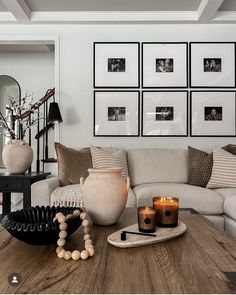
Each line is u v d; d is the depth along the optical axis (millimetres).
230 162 2945
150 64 3801
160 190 2660
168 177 3197
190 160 3168
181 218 1534
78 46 3814
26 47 5367
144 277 769
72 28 3820
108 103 3801
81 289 705
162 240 1094
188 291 689
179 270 816
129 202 2562
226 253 966
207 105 3773
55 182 2771
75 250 946
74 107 3812
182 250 996
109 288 708
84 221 1073
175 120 3777
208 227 1333
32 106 3777
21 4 3297
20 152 2963
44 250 1002
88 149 3156
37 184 2551
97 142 3799
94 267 840
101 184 1286
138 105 3789
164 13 3670
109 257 924
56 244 1055
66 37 3820
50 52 5617
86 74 3816
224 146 3475
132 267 838
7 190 2740
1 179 2740
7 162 2980
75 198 2482
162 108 3787
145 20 3672
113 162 2996
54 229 984
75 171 2918
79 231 1247
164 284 728
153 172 3215
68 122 3801
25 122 4098
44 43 3943
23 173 2988
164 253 963
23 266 854
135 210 1762
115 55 3809
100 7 3568
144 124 3787
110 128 3789
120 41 3811
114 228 1305
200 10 3479
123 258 915
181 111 3777
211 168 3051
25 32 3836
